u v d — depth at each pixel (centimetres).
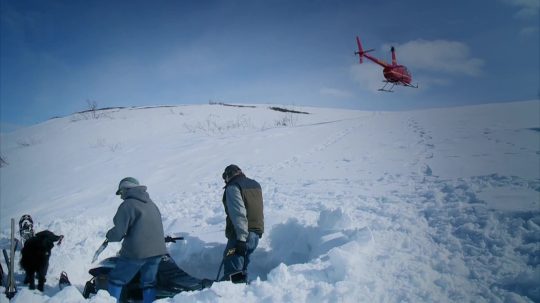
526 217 455
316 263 419
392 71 2516
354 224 512
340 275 381
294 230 589
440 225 492
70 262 578
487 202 527
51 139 2130
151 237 445
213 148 1505
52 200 1090
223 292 362
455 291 345
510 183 597
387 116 1897
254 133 1762
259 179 1003
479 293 339
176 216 793
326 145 1318
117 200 995
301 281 380
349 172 908
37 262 506
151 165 1346
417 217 535
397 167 871
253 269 573
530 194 530
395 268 389
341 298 334
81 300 367
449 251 423
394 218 544
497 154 808
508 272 364
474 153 853
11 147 2133
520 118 1227
